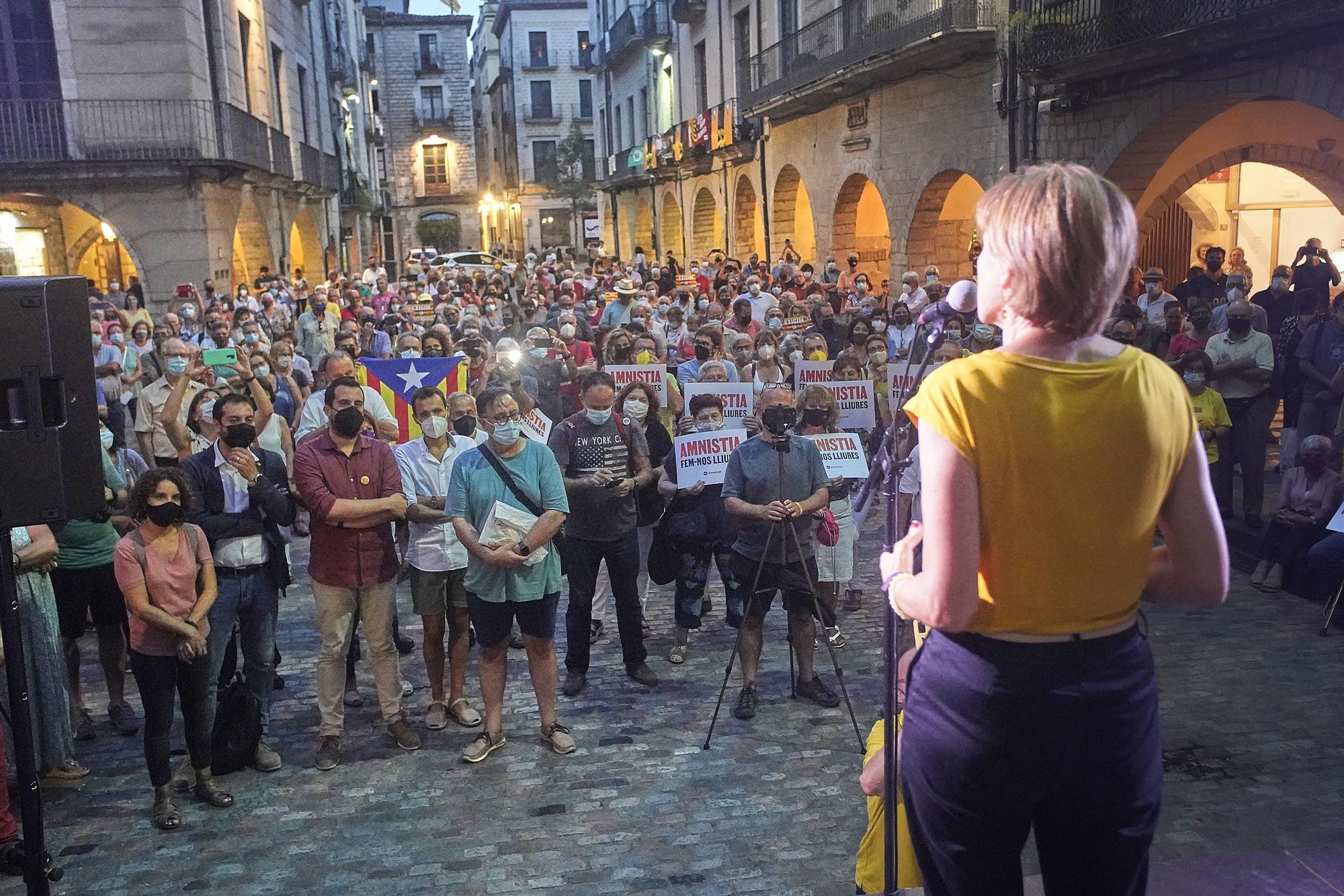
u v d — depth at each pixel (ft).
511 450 18.88
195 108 69.67
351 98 152.15
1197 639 23.52
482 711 21.17
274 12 93.35
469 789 18.04
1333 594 24.88
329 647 18.94
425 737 20.17
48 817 17.39
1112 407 5.06
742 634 20.59
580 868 15.49
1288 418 36.14
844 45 69.00
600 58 151.12
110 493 20.11
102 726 21.06
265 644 19.21
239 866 15.78
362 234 163.43
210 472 18.44
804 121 81.56
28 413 9.96
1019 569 5.15
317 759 18.95
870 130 69.36
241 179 77.25
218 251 72.74
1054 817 5.68
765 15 85.71
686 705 21.26
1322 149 44.55
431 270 96.12
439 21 214.69
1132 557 5.21
